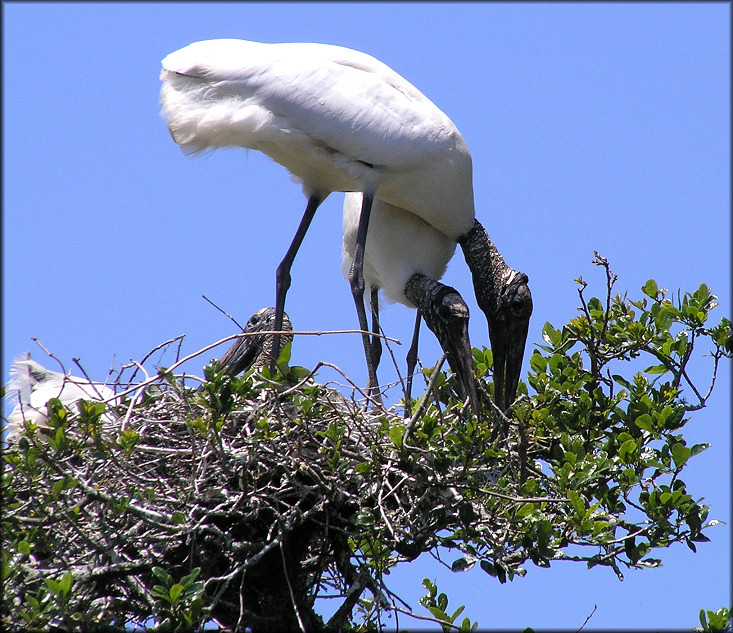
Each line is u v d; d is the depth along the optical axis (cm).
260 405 989
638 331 1153
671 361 1148
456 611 1025
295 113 1277
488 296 1418
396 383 1070
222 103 1271
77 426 981
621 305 1185
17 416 1169
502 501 1014
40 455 920
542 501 981
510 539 1009
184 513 940
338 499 999
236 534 1004
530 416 1138
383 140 1307
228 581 919
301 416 984
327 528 996
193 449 958
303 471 968
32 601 859
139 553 962
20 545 884
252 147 1326
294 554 1030
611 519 1001
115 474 959
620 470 1054
